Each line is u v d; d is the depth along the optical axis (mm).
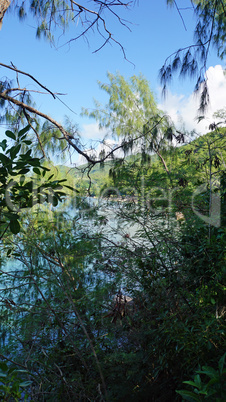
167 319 2111
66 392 2207
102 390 2137
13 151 1412
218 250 2234
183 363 2033
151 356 2244
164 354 2049
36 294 2689
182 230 2666
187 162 3971
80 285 2699
